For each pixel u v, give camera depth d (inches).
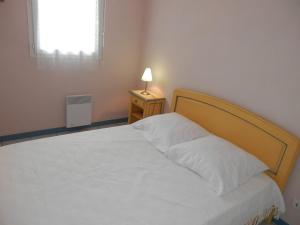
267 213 80.4
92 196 62.6
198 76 110.0
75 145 84.5
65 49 118.6
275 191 79.0
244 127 90.4
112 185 67.6
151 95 132.4
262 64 84.8
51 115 128.3
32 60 113.3
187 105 113.2
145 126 100.3
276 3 78.4
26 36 108.4
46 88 121.6
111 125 150.7
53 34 112.9
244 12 87.6
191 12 108.0
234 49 93.0
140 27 139.0
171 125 95.7
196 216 60.0
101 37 128.2
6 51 106.6
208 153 78.0
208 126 104.8
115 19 129.3
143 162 80.5
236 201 67.2
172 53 122.0
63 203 59.1
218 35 98.1
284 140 78.5
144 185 69.1
